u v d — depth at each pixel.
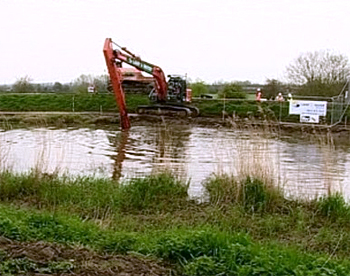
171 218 8.23
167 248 5.58
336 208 8.61
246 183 9.03
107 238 6.12
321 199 8.99
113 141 22.80
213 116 35.22
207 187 10.14
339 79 39.53
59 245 5.62
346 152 21.03
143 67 33.09
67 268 4.79
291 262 5.30
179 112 34.50
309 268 5.27
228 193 9.24
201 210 8.76
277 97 37.34
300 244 7.10
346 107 32.38
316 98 36.34
